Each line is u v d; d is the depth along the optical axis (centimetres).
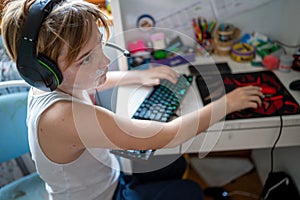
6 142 105
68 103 70
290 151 125
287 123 96
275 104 100
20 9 62
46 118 69
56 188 85
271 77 113
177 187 98
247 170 162
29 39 58
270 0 117
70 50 61
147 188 97
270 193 125
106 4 104
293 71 116
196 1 118
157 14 120
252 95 100
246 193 151
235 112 98
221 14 122
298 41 118
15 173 140
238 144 102
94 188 88
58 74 64
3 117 101
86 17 62
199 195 97
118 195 96
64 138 69
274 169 141
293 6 113
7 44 65
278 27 125
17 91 121
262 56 121
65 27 59
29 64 61
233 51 123
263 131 98
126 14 119
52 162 76
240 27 126
